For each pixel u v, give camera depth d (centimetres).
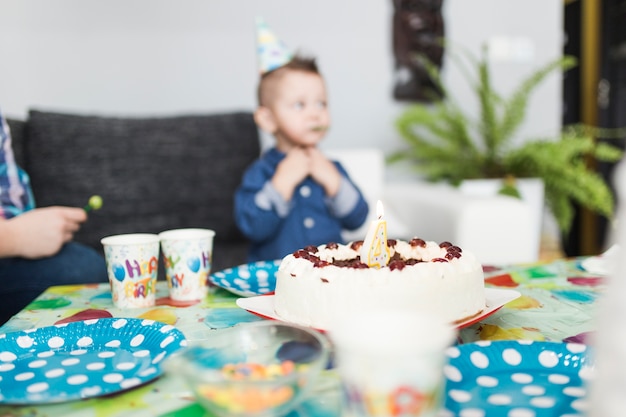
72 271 131
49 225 128
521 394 55
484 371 61
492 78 289
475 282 78
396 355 41
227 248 208
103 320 78
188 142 222
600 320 39
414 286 71
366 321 47
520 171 245
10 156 140
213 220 218
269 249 179
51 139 207
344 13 271
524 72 292
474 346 64
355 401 43
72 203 204
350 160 231
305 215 179
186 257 95
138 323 77
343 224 186
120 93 255
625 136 387
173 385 60
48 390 58
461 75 283
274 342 60
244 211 175
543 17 291
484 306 80
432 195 206
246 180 185
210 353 57
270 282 108
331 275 73
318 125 179
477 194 204
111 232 207
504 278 107
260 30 189
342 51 273
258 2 263
